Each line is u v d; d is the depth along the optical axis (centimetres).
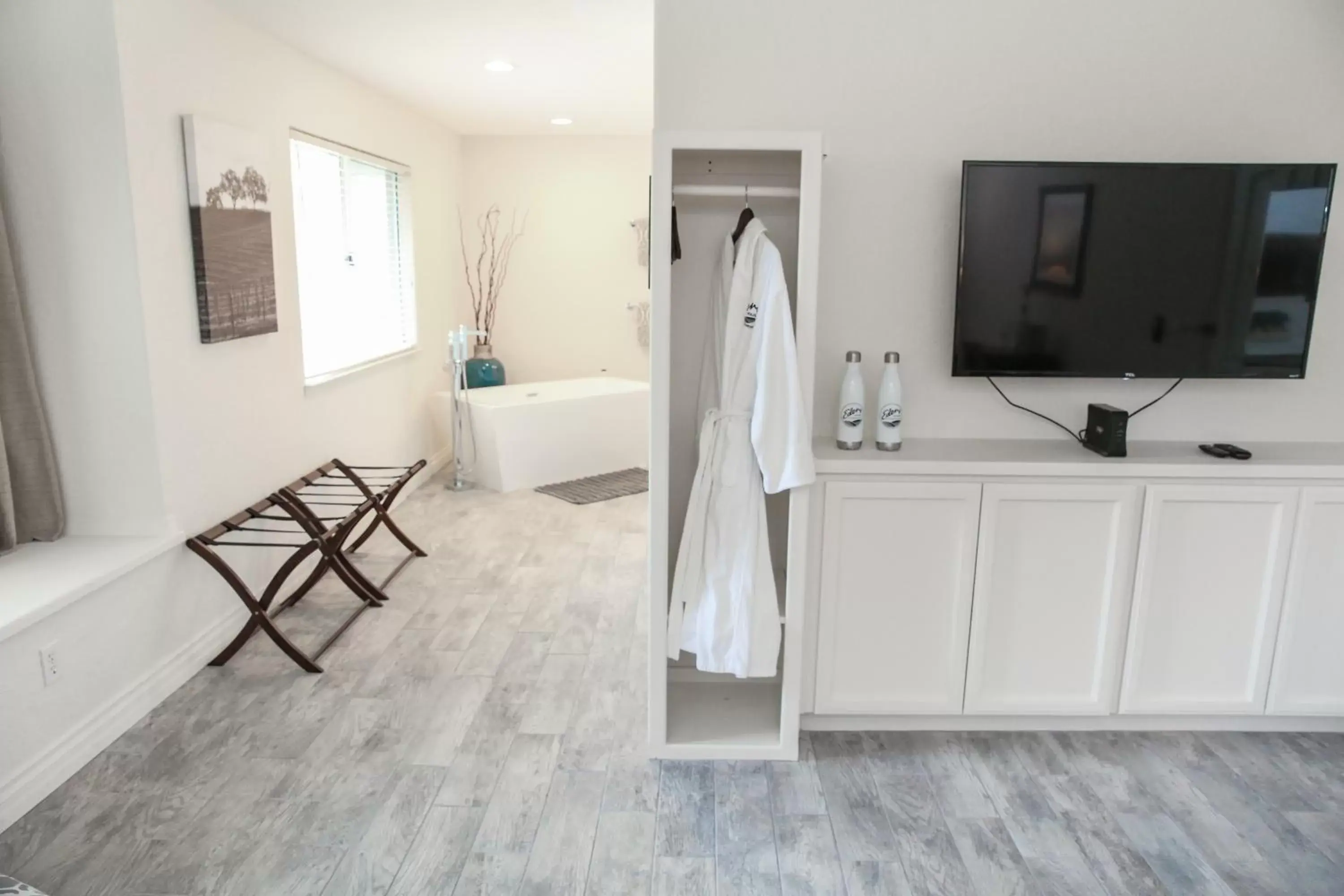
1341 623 254
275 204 373
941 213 262
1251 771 246
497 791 237
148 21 280
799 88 255
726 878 204
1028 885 202
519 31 365
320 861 208
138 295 275
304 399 399
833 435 274
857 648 254
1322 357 272
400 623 347
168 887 199
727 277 246
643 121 588
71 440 283
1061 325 254
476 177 660
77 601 244
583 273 676
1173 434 276
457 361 548
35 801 228
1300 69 258
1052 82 256
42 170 268
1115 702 259
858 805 231
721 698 279
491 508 507
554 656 319
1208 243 250
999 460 245
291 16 339
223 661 307
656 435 232
